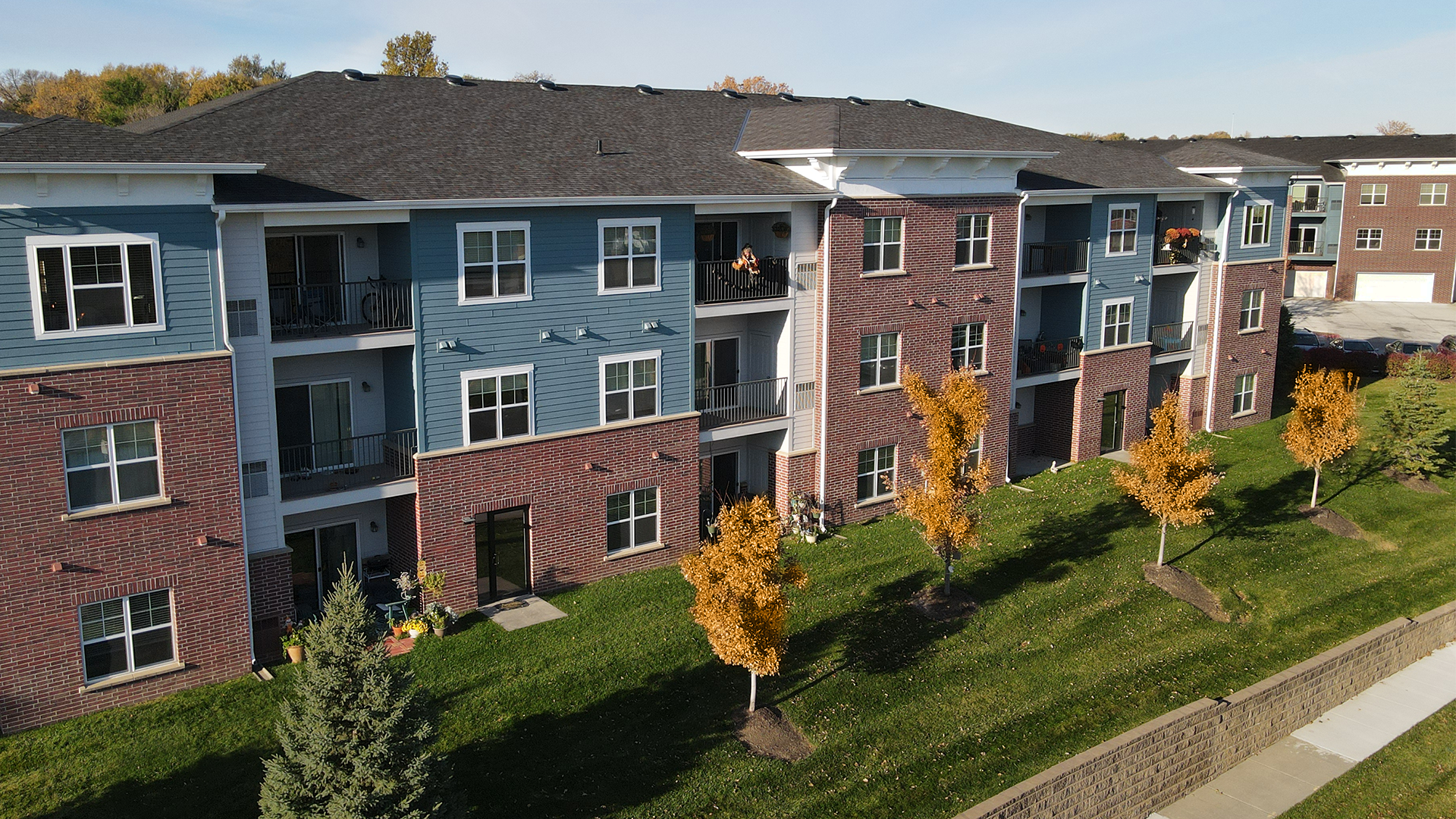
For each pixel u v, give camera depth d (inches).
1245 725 880.9
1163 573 1080.8
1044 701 855.1
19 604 710.5
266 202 774.5
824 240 1115.9
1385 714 965.2
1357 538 1255.5
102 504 737.0
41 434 702.5
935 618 959.0
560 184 941.8
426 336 881.5
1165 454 1056.2
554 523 979.3
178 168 717.9
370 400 946.1
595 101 1199.6
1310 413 1286.9
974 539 960.3
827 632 921.5
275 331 852.0
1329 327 2699.3
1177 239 1520.7
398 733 596.4
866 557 1087.6
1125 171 1459.2
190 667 784.3
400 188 856.9
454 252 885.8
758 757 746.2
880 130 1164.5
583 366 977.5
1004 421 1321.4
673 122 1198.3
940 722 813.9
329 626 597.0
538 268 933.8
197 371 757.9
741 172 1086.4
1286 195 1638.8
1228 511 1275.8
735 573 730.2
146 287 732.7
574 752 729.0
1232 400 1632.6
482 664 828.0
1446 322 2719.0
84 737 717.9
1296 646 999.6
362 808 573.9
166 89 2561.5
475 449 919.7
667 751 741.3
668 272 1018.1
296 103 976.3
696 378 1154.7
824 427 1152.8
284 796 589.0
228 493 784.3
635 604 952.3
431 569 912.3
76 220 698.2
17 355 690.8
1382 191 3021.7
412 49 2466.8
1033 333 1467.8
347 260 911.7
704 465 1182.3
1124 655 937.5
